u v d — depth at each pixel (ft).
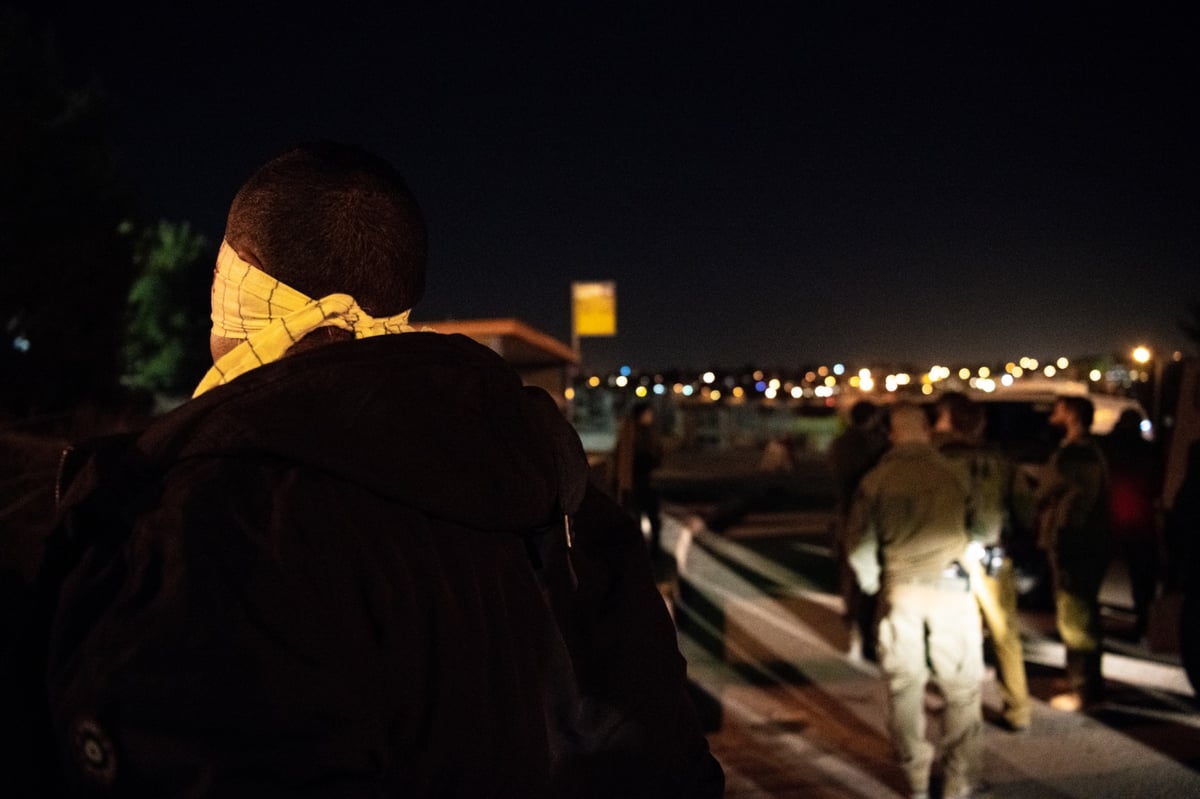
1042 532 20.79
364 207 4.15
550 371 35.53
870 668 23.24
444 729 3.47
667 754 4.42
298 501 3.36
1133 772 16.71
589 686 4.36
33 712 3.50
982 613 18.86
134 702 3.01
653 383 125.90
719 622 27.94
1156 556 25.29
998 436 35.99
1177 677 22.45
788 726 19.16
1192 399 23.95
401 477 3.53
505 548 3.98
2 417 31.48
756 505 58.49
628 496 34.50
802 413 115.44
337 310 4.08
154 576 3.20
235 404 3.53
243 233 4.15
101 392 43.42
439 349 3.96
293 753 3.06
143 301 65.26
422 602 3.51
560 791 4.23
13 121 37.88
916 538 15.01
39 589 3.59
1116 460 25.72
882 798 15.75
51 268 39.45
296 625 3.19
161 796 3.01
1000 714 19.86
